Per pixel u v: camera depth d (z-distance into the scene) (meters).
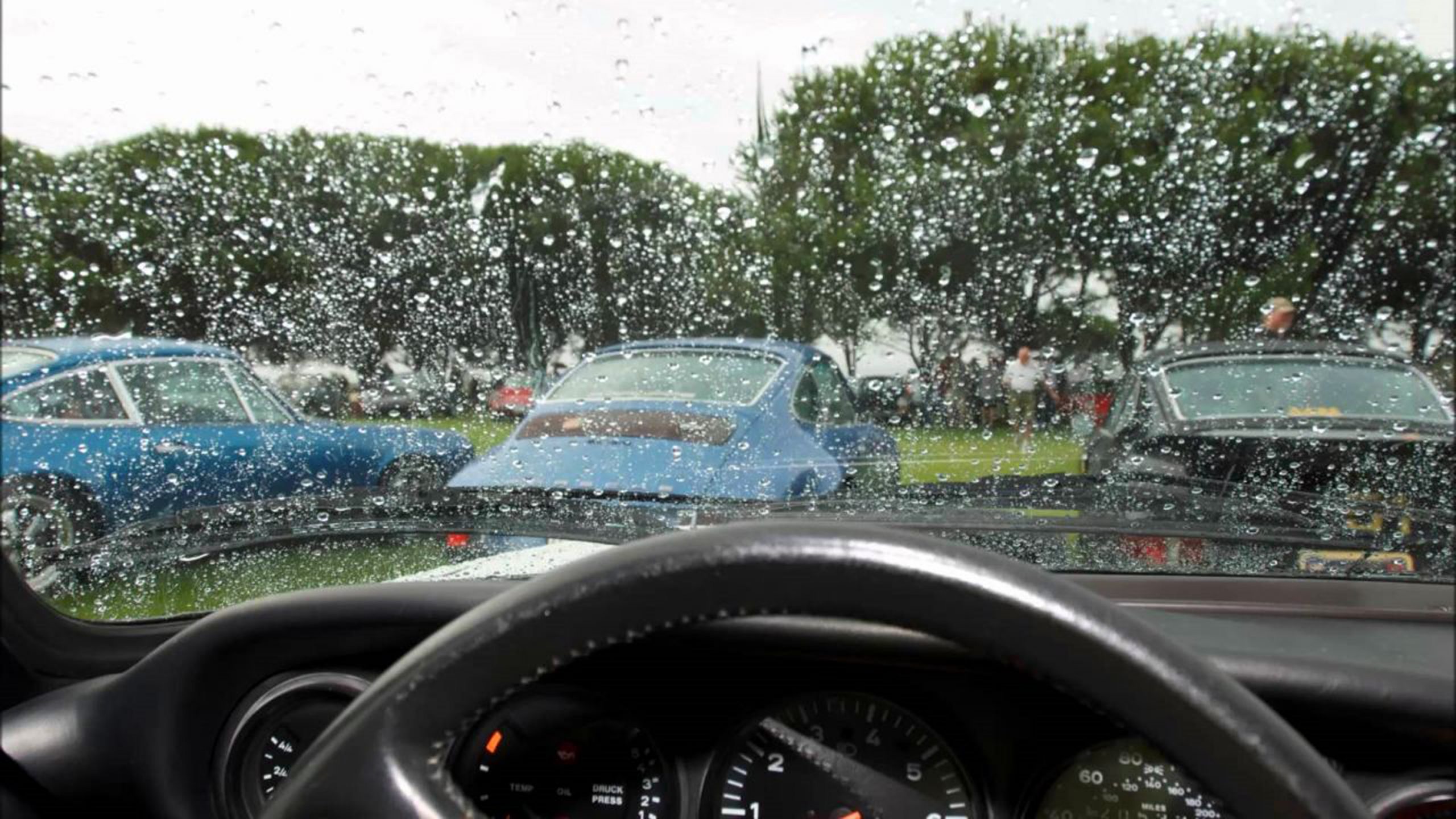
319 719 1.20
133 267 2.78
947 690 1.06
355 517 1.44
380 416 2.10
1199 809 1.03
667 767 1.11
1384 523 1.38
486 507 1.49
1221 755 0.70
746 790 1.10
